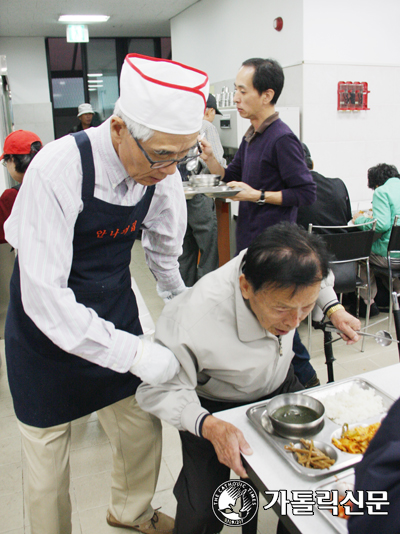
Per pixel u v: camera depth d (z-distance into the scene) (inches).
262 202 86.4
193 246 146.1
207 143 99.3
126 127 40.2
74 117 329.7
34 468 51.9
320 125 169.3
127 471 61.0
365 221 120.6
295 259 37.0
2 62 154.8
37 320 42.8
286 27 169.0
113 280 51.0
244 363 46.8
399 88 179.6
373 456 24.7
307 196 85.5
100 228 46.5
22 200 42.1
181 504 49.8
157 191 51.6
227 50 214.4
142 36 322.3
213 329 45.3
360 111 174.9
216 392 50.9
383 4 169.3
